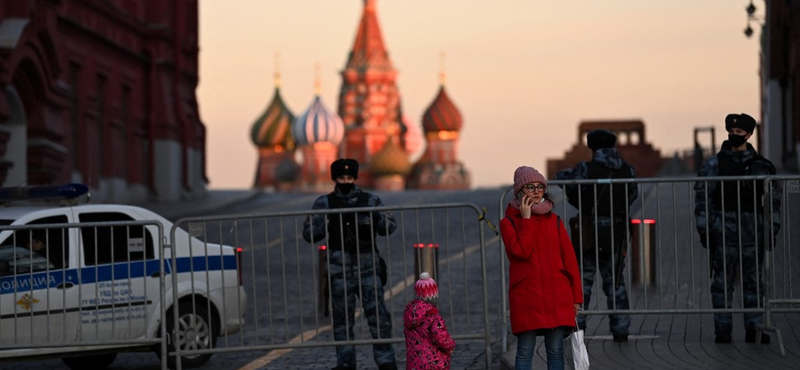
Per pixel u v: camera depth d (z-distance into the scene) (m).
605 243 20.75
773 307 21.95
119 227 21.70
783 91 83.81
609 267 21.09
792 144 78.25
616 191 20.80
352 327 20.72
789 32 80.50
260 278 40.38
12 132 54.88
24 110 55.31
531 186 15.91
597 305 21.08
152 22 82.44
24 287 20.58
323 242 52.75
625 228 20.95
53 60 56.66
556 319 15.75
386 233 20.16
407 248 50.28
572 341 16.02
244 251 50.09
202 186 89.88
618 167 21.14
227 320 23.05
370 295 20.31
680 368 18.39
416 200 77.75
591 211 20.86
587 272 21.02
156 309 21.83
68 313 20.92
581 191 20.89
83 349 21.08
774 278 20.66
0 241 20.55
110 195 73.81
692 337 21.86
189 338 22.22
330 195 20.47
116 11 74.38
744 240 20.53
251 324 29.34
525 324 15.77
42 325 20.69
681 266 35.69
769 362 18.84
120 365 23.75
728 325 20.77
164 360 20.67
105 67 72.94
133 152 78.81
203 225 20.83
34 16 53.84
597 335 22.58
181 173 84.56
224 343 26.05
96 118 71.12
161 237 20.56
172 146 82.69
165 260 22.11
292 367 22.09
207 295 21.55
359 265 20.19
